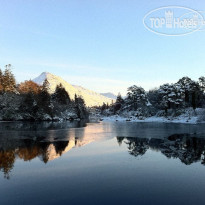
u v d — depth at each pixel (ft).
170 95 292.81
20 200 33.65
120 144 84.33
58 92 378.12
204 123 213.66
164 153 67.26
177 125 192.85
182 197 34.81
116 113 463.42
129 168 50.78
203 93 309.83
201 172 47.83
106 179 43.19
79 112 384.06
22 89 358.02
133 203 32.60
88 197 34.71
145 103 379.76
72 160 58.08
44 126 177.88
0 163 54.60
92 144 84.12
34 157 61.05
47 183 40.93
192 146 79.46
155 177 44.55
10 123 210.18
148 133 124.57
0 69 311.68
